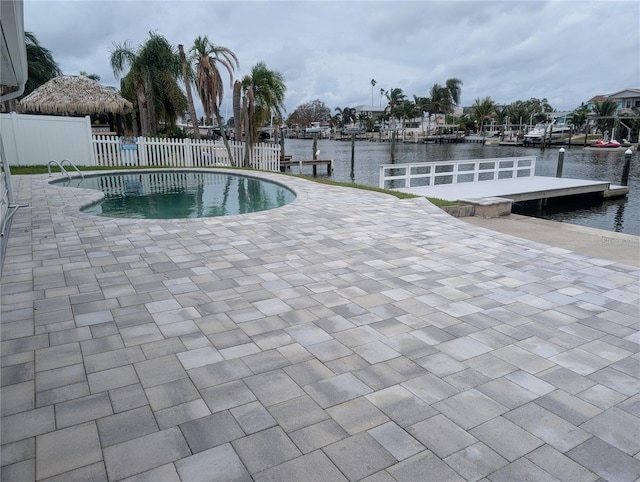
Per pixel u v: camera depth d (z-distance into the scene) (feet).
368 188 37.81
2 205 21.45
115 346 10.35
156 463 6.81
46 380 8.95
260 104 61.05
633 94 211.61
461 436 7.50
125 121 83.82
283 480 6.51
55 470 6.62
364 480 6.53
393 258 17.52
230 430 7.57
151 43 67.26
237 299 13.20
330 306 12.77
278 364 9.69
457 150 165.07
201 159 58.80
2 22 9.78
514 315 12.30
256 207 33.24
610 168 91.66
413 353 10.21
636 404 8.43
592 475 6.68
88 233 20.81
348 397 8.55
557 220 41.01
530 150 159.63
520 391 8.80
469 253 18.33
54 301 12.86
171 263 16.51
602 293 13.99
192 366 9.55
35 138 48.44
